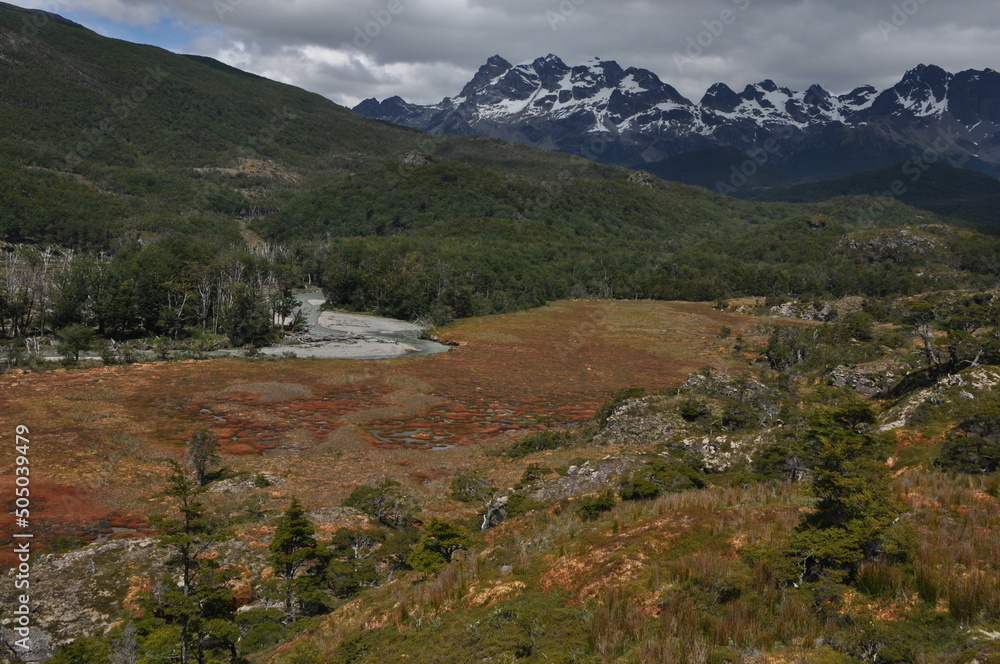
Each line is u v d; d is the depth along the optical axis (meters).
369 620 16.81
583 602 14.41
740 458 36.59
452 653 13.09
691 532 16.69
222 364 85.69
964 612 11.25
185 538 21.55
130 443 50.19
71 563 27.97
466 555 20.70
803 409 45.94
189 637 20.22
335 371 84.62
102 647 21.45
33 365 76.75
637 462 35.31
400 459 50.31
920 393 36.31
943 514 15.59
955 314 49.78
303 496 39.56
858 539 13.53
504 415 68.06
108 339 98.88
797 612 12.38
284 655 16.95
